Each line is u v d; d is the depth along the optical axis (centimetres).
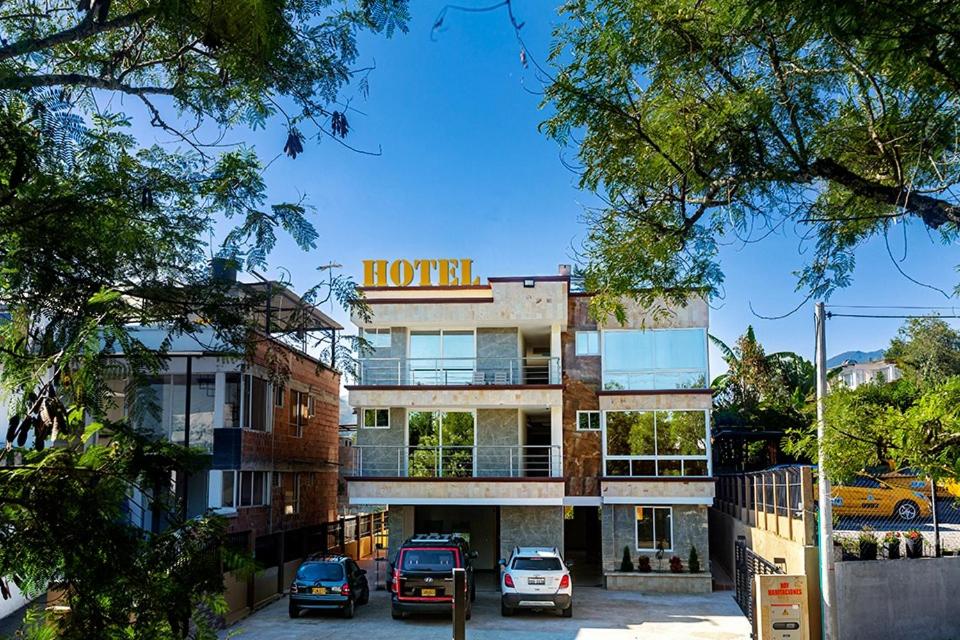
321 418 3148
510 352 2788
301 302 614
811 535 1600
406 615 2139
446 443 2762
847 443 712
